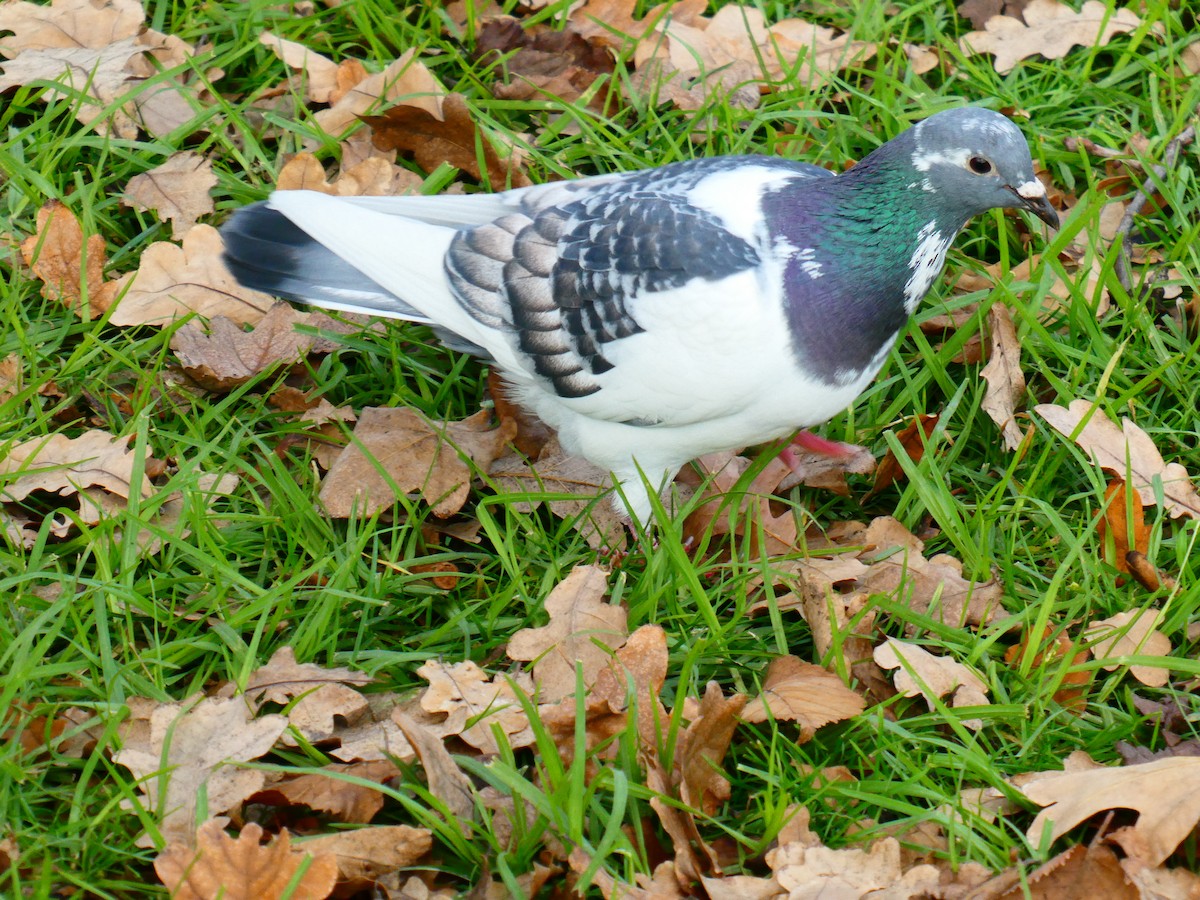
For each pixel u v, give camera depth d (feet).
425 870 11.91
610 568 15.11
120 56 18.70
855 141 19.56
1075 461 16.08
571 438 15.07
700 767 12.46
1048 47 20.39
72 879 11.32
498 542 14.55
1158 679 13.74
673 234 13.58
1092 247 17.31
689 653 13.05
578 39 19.85
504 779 11.60
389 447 15.53
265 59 19.30
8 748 12.31
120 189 18.01
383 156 18.51
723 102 18.94
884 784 12.60
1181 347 17.07
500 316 14.33
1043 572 15.29
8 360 15.56
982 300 17.04
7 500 14.70
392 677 13.84
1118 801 11.84
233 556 14.76
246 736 12.32
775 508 16.10
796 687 13.25
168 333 15.99
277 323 16.35
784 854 11.68
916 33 20.99
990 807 12.61
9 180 17.48
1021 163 13.53
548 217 14.37
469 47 19.90
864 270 13.62
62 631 13.76
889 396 17.08
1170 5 21.15
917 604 14.60
